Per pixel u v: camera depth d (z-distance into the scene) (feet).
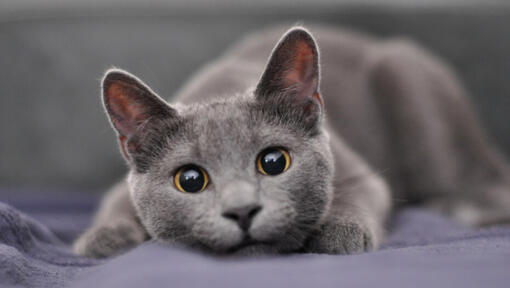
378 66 2.09
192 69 2.45
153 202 1.38
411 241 1.49
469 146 2.10
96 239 1.52
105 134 2.35
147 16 2.47
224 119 1.37
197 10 2.50
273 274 1.04
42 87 2.35
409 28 2.45
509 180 2.08
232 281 1.01
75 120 2.36
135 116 1.42
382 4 2.49
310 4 2.49
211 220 1.29
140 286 1.01
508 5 2.46
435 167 2.04
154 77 2.41
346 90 2.04
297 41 1.39
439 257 1.14
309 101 1.42
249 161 1.33
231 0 2.52
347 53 2.14
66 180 2.36
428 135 2.04
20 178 2.35
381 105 2.08
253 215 1.28
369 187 1.72
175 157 1.36
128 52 2.42
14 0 2.43
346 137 1.98
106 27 2.42
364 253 1.28
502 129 2.40
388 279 1.02
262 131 1.36
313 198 1.38
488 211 1.91
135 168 1.43
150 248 1.19
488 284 1.00
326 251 1.40
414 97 2.05
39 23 2.39
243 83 1.74
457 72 2.42
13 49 2.35
